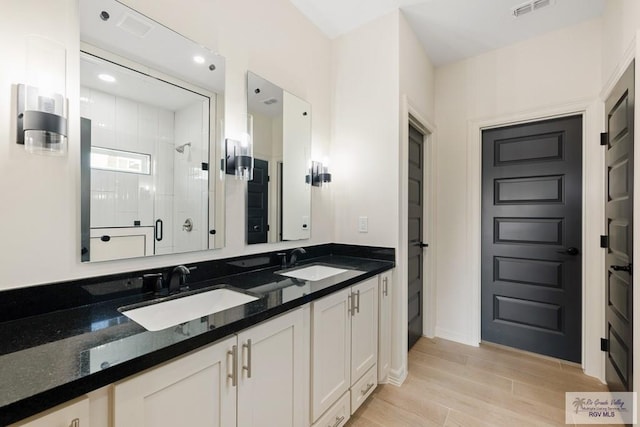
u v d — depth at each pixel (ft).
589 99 7.02
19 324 3.00
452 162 9.02
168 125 4.44
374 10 6.83
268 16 6.07
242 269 5.54
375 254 7.18
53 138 3.14
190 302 4.27
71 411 2.06
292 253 6.51
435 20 7.16
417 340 8.91
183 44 4.61
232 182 5.38
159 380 2.54
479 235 8.64
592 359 6.91
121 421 2.31
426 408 5.81
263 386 3.56
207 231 4.96
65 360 2.29
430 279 9.14
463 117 8.84
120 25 3.92
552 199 7.76
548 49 7.57
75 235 3.50
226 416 3.11
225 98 5.22
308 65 7.18
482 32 7.59
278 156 6.37
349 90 7.63
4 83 3.01
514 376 6.95
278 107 6.34
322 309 4.56
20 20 3.11
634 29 4.88
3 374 2.08
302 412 4.22
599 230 6.81
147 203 4.19
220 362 3.05
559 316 7.71
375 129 7.17
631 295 5.08
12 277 3.06
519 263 8.22
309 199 7.18
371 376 6.02
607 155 6.48
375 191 7.18
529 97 7.84
